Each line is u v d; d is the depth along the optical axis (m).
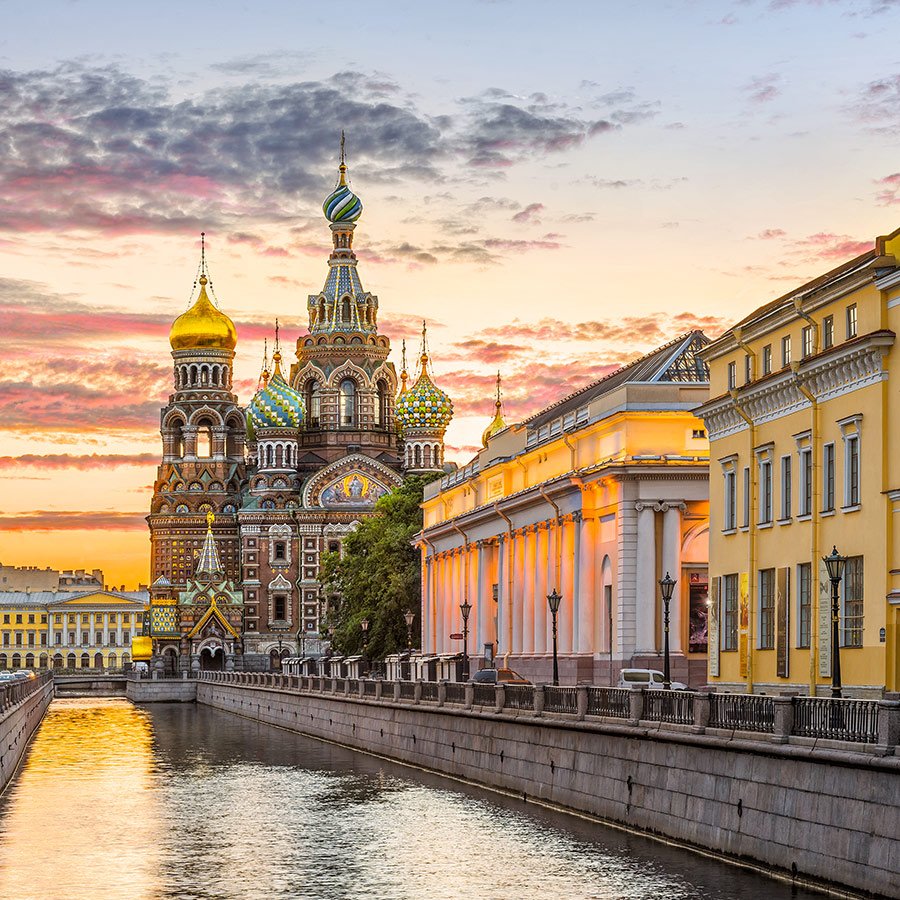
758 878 43.41
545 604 96.38
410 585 144.50
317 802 66.94
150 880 48.34
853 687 54.00
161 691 192.50
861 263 55.94
